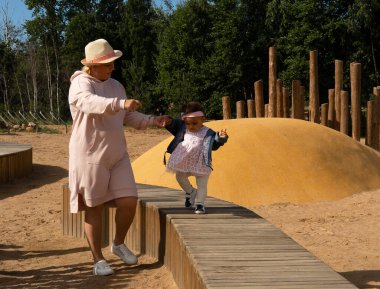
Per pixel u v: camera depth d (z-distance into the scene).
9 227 9.03
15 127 32.50
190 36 45.00
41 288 5.89
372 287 5.66
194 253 4.97
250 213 6.50
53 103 56.62
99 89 5.78
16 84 56.75
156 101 47.84
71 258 7.11
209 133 6.41
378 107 15.43
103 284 5.93
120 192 5.91
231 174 10.37
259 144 10.87
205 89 43.56
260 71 42.09
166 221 6.33
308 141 11.14
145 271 6.32
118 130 5.78
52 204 11.27
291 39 38.28
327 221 8.76
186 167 6.41
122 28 52.91
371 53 36.72
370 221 8.70
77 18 55.75
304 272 4.46
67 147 23.22
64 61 57.56
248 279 4.29
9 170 14.49
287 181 10.37
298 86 15.57
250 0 41.56
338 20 36.91
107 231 7.71
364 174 11.17
